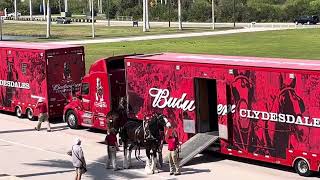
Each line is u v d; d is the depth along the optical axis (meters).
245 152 20.66
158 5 161.62
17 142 25.66
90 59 53.81
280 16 136.25
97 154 23.05
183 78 22.33
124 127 20.92
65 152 23.56
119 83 26.42
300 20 119.69
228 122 21.03
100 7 182.25
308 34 84.56
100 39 84.50
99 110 26.89
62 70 30.64
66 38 89.06
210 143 21.36
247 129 20.47
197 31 102.31
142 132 20.33
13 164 21.70
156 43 73.25
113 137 20.34
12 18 185.25
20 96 32.03
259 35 85.69
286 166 20.45
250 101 20.23
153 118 19.95
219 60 21.98
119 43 74.62
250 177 19.08
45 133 27.67
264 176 19.17
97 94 26.86
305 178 18.80
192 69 21.97
